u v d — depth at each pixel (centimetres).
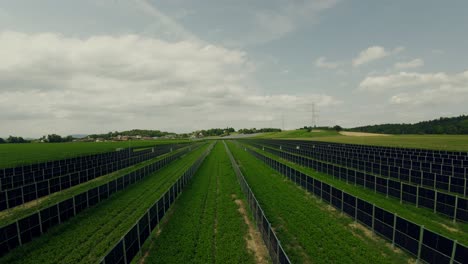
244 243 1505
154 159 6344
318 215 1934
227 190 2747
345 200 1962
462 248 1051
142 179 3484
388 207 2106
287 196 2497
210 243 1495
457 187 2372
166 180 3394
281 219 1898
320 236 1566
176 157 6022
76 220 1884
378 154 5625
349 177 3028
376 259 1291
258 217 1684
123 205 2258
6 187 2795
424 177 2748
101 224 1823
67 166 3975
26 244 1486
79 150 9262
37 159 6166
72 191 2914
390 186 2378
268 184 3048
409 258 1321
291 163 5053
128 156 6369
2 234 1355
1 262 1306
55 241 1548
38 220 1602
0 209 2114
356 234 1631
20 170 3762
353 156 5191
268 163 4525
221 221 1841
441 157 4444
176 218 1912
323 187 2317
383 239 1543
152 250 1431
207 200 2394
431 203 1983
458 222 1770
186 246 1461
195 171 4022
